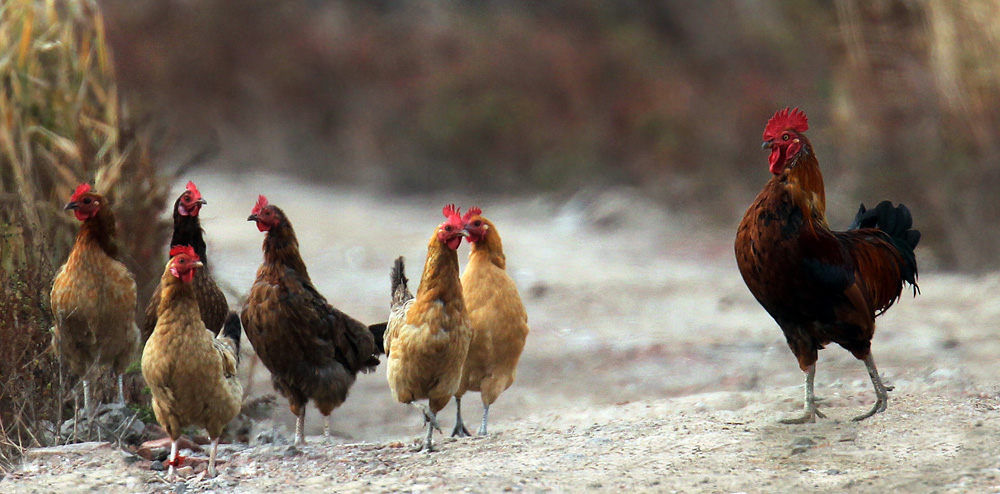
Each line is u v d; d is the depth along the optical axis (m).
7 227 17.08
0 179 18.45
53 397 15.77
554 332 25.36
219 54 62.38
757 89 47.19
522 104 54.72
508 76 57.28
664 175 45.22
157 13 64.38
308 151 60.59
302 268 14.90
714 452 13.23
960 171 31.38
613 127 50.62
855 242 15.32
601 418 16.30
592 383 20.61
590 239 39.59
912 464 12.12
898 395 15.66
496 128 54.28
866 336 14.15
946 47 32.03
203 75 61.62
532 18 66.25
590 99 53.19
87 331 15.18
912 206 32.72
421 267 33.91
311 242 38.56
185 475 13.41
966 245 30.77
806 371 14.57
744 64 53.44
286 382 15.01
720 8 58.81
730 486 11.80
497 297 15.01
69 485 12.75
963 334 21.92
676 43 60.47
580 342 24.06
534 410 18.84
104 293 15.03
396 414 19.27
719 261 34.66
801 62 47.94
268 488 12.53
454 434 15.84
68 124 19.72
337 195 54.34
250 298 14.69
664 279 31.66
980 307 24.94
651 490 11.77
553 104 54.56
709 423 14.84
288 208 47.94
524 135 53.72
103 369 15.86
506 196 52.16
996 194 30.83
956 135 32.12
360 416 19.16
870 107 34.75
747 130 44.47
